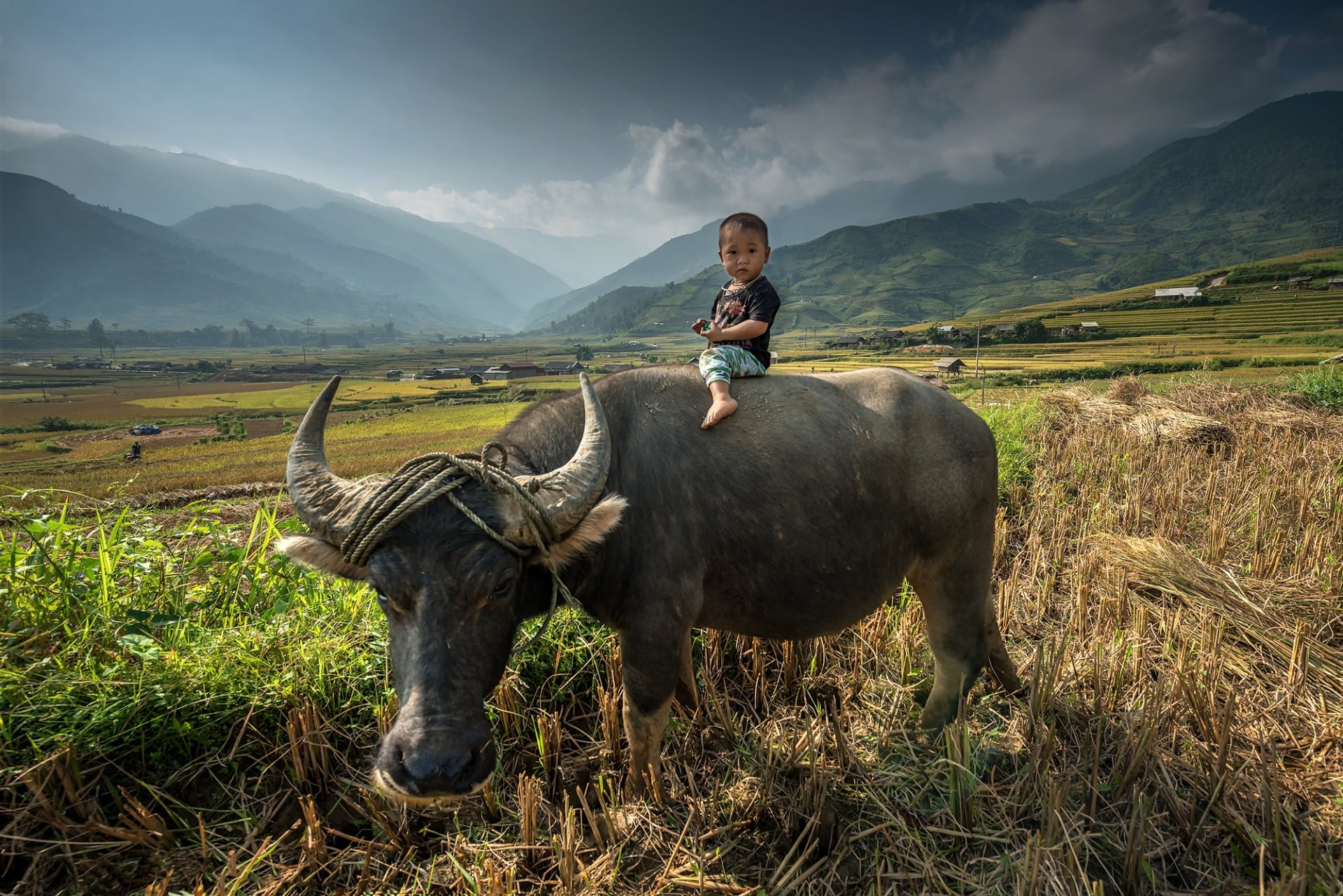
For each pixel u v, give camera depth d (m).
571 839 2.74
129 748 2.95
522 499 2.36
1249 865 2.69
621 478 2.85
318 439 2.76
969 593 3.35
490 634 2.39
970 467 3.26
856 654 4.11
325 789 3.18
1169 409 12.15
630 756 3.25
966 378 67.75
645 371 3.19
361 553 2.33
